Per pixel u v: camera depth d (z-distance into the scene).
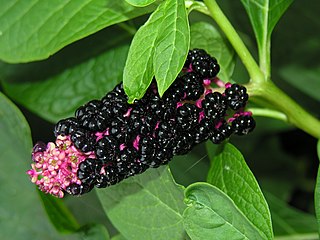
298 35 0.49
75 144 0.28
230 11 0.48
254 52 0.49
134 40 0.28
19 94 0.40
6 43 0.36
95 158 0.28
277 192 0.53
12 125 0.39
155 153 0.29
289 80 0.49
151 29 0.28
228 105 0.31
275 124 0.50
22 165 0.45
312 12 0.47
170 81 0.27
